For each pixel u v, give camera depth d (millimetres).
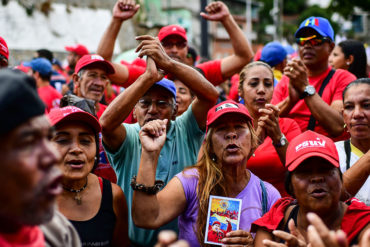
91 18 11219
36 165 1308
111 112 2902
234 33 4598
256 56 6375
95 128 2598
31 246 1453
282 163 3295
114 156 3127
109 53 4641
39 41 9828
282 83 4484
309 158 2320
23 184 1288
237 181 2861
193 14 29203
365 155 2785
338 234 1484
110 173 3887
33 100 1329
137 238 3018
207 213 2721
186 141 3348
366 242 1579
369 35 30875
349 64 5117
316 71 4352
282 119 3789
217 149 2842
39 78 6188
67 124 2498
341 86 4211
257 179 2945
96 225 2488
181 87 4434
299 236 2182
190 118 3363
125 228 2674
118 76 4582
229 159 2787
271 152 3504
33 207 1312
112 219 2568
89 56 4461
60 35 10305
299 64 3641
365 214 2242
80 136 2523
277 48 5707
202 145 3193
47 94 6160
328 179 2307
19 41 9555
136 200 2582
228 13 4598
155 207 2594
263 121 3250
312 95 3668
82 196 2545
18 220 1320
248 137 2877
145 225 2570
